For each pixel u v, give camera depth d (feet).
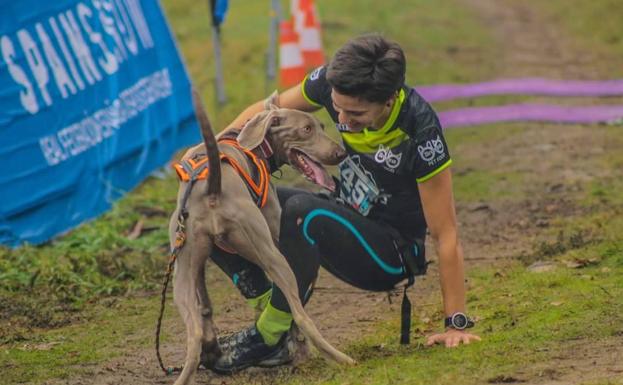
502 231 44.55
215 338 25.82
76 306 36.58
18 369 28.89
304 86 27.37
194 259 24.64
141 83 54.95
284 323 26.09
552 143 62.34
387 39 24.81
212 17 70.33
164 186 54.85
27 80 44.55
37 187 44.16
